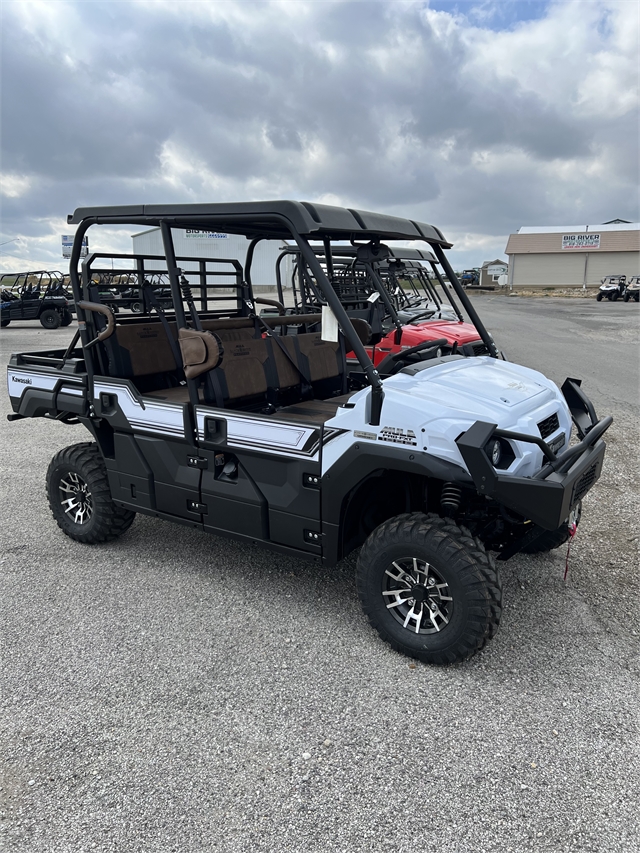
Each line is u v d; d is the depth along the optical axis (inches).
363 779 84.5
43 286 725.3
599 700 99.7
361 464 106.8
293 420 115.0
